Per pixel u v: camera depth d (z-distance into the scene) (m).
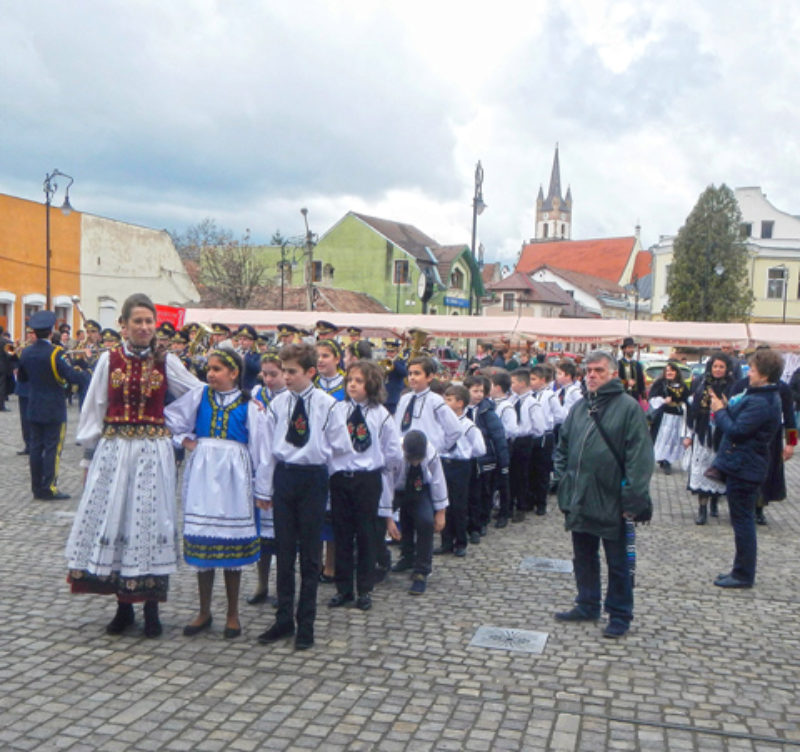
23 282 28.81
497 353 20.05
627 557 5.29
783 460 8.17
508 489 8.62
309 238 36.94
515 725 3.94
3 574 6.17
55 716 3.90
